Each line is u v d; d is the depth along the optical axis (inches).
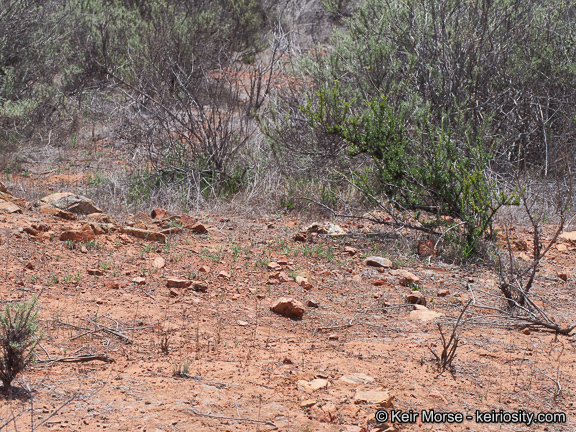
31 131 419.8
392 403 123.6
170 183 313.7
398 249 241.1
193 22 520.7
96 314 154.8
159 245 228.1
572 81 372.8
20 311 129.3
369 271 218.4
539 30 390.0
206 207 292.7
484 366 147.3
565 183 309.0
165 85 362.0
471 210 246.8
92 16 515.5
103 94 475.2
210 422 109.2
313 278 207.6
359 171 326.3
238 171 320.8
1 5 455.5
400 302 191.3
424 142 298.0
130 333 149.1
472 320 179.8
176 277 194.9
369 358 147.2
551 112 366.0
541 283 217.3
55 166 364.8
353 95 352.8
